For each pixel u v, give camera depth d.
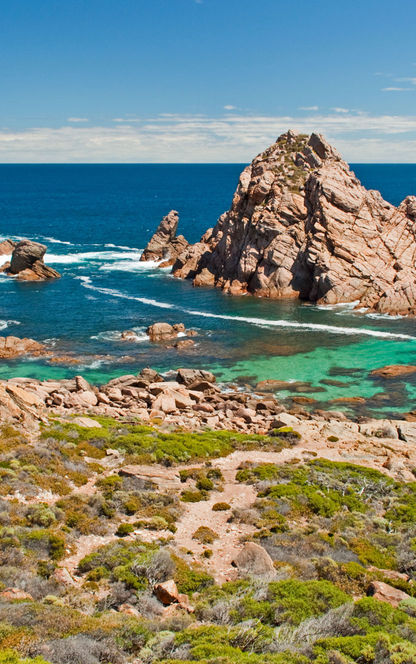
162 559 20.28
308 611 17.52
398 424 45.91
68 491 27.08
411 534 25.69
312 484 31.36
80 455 33.00
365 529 26.38
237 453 37.59
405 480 33.94
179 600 18.25
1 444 30.47
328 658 14.61
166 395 50.78
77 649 13.80
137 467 31.61
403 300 84.75
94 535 23.16
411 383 57.62
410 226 97.50
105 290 101.31
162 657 14.53
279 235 97.62
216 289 103.19
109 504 26.20
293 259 96.50
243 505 28.52
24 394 42.97
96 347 69.19
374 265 92.25
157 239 131.12
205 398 52.28
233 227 106.75
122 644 14.98
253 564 21.39
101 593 18.53
